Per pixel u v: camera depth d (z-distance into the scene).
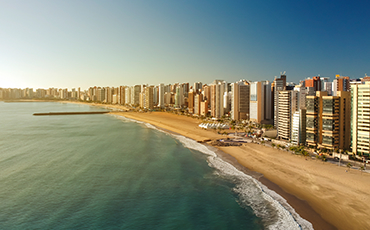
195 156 91.62
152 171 73.81
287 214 46.94
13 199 53.97
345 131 92.12
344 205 49.56
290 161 80.00
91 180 65.94
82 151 99.69
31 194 56.59
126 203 52.91
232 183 63.56
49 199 54.25
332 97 89.44
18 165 79.00
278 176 67.19
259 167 75.69
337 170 69.69
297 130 103.12
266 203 52.06
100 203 52.69
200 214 48.44
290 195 55.12
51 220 45.72
